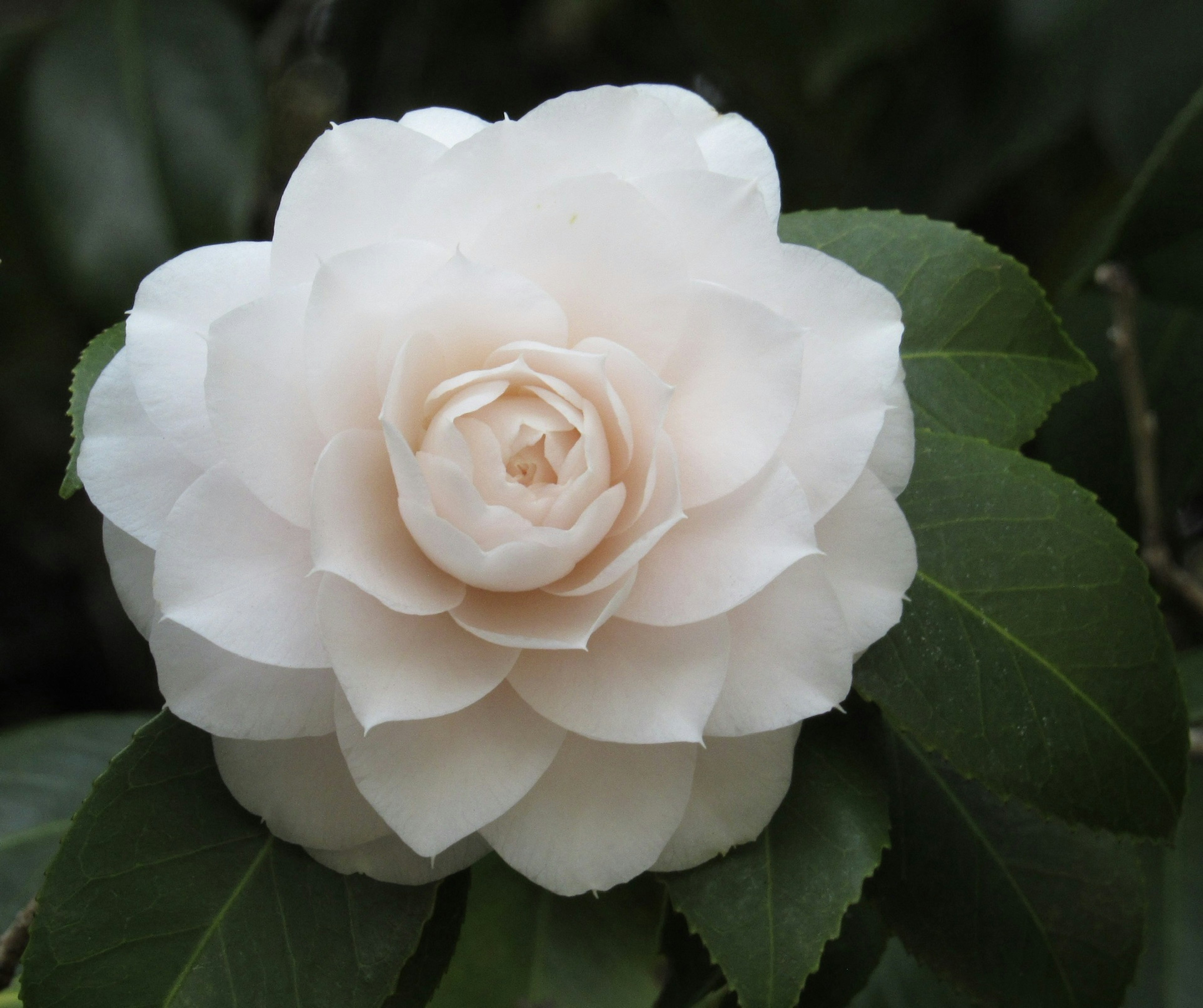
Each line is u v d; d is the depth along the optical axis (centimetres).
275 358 35
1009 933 39
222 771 36
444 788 35
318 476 34
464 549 35
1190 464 47
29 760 44
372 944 36
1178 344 48
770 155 37
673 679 35
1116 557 38
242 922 36
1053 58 50
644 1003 41
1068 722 37
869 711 38
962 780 40
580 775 36
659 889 41
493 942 41
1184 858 45
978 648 37
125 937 36
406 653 35
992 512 38
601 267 36
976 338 39
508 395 36
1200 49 48
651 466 35
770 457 36
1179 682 37
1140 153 49
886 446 36
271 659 35
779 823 37
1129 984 39
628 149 36
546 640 35
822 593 36
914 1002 46
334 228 36
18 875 43
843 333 36
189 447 35
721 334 36
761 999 36
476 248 36
